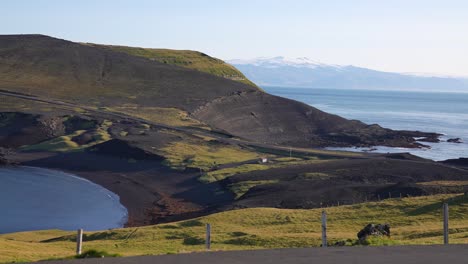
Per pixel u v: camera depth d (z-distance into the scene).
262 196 89.25
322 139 192.62
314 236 45.25
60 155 140.38
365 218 56.59
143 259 19.58
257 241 44.62
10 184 108.69
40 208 88.88
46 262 19.19
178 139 150.62
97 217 84.00
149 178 116.94
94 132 157.62
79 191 104.44
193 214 84.31
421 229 45.66
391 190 84.25
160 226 58.53
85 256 22.97
